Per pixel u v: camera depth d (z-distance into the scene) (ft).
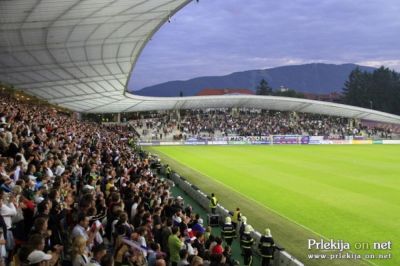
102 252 28.09
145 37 122.11
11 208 32.58
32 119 102.32
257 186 118.93
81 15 87.81
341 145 265.54
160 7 93.71
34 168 46.11
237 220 69.15
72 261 28.58
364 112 304.30
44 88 191.62
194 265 32.65
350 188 115.03
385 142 281.74
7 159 45.60
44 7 76.18
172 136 292.20
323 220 82.48
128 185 58.08
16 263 26.18
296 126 314.96
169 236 40.75
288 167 157.89
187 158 190.80
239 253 62.80
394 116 305.12
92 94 223.51
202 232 51.39
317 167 157.38
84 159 74.02
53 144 73.20
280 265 55.98
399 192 109.29
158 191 64.34
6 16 79.41
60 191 43.42
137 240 35.40
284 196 104.99
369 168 154.61
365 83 550.77
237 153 212.23
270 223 79.56
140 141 263.70
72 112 305.73
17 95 208.54
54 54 124.47
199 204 95.20
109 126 293.02
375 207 93.04
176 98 284.00
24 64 134.92
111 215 40.96
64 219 37.11
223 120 319.06
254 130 301.84
